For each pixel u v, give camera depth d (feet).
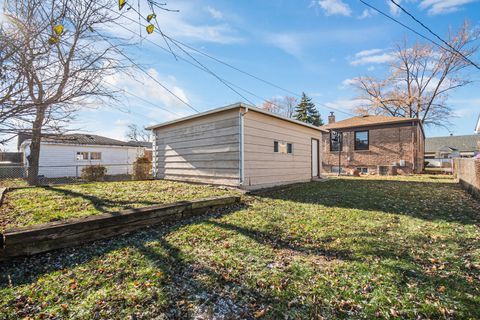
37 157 28.76
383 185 28.94
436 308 6.00
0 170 42.24
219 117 25.17
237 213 15.31
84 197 17.21
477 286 6.89
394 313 5.90
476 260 8.47
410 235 11.12
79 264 8.55
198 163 27.43
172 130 31.50
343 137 54.95
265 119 26.22
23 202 15.56
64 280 7.49
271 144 26.96
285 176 29.07
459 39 61.21
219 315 5.99
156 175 34.47
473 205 17.07
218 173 25.04
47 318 5.86
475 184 19.83
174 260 8.75
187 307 6.27
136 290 6.93
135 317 5.88
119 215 11.51
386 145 49.78
